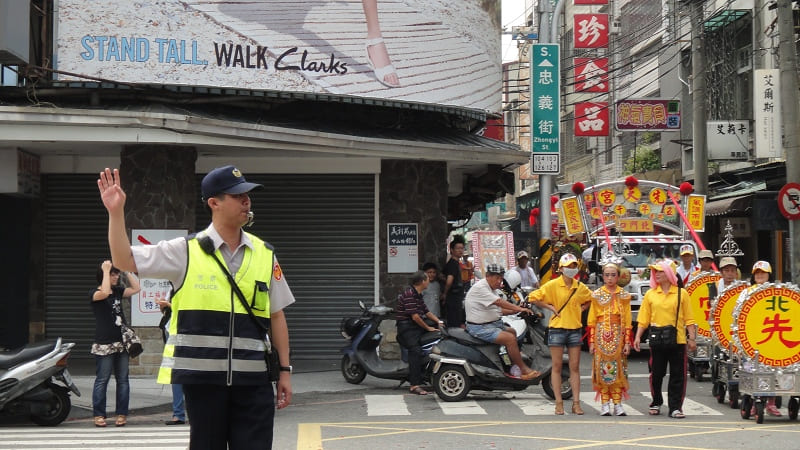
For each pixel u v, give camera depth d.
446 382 13.24
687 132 30.52
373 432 10.69
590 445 9.64
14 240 17.38
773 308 11.09
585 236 21.30
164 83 15.23
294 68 16.12
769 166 24.02
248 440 5.17
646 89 34.50
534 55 18.27
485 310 13.09
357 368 15.41
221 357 5.09
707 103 27.92
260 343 5.21
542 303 12.08
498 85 19.45
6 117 13.94
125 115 14.19
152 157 15.68
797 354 11.07
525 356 13.43
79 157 17.27
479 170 21.27
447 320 18.02
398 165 18.22
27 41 13.69
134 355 11.58
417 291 14.06
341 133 16.80
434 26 17.75
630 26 36.53
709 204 25.72
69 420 12.09
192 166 15.95
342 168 18.09
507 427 10.96
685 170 30.36
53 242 17.48
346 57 16.58
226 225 5.24
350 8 16.66
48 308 17.48
